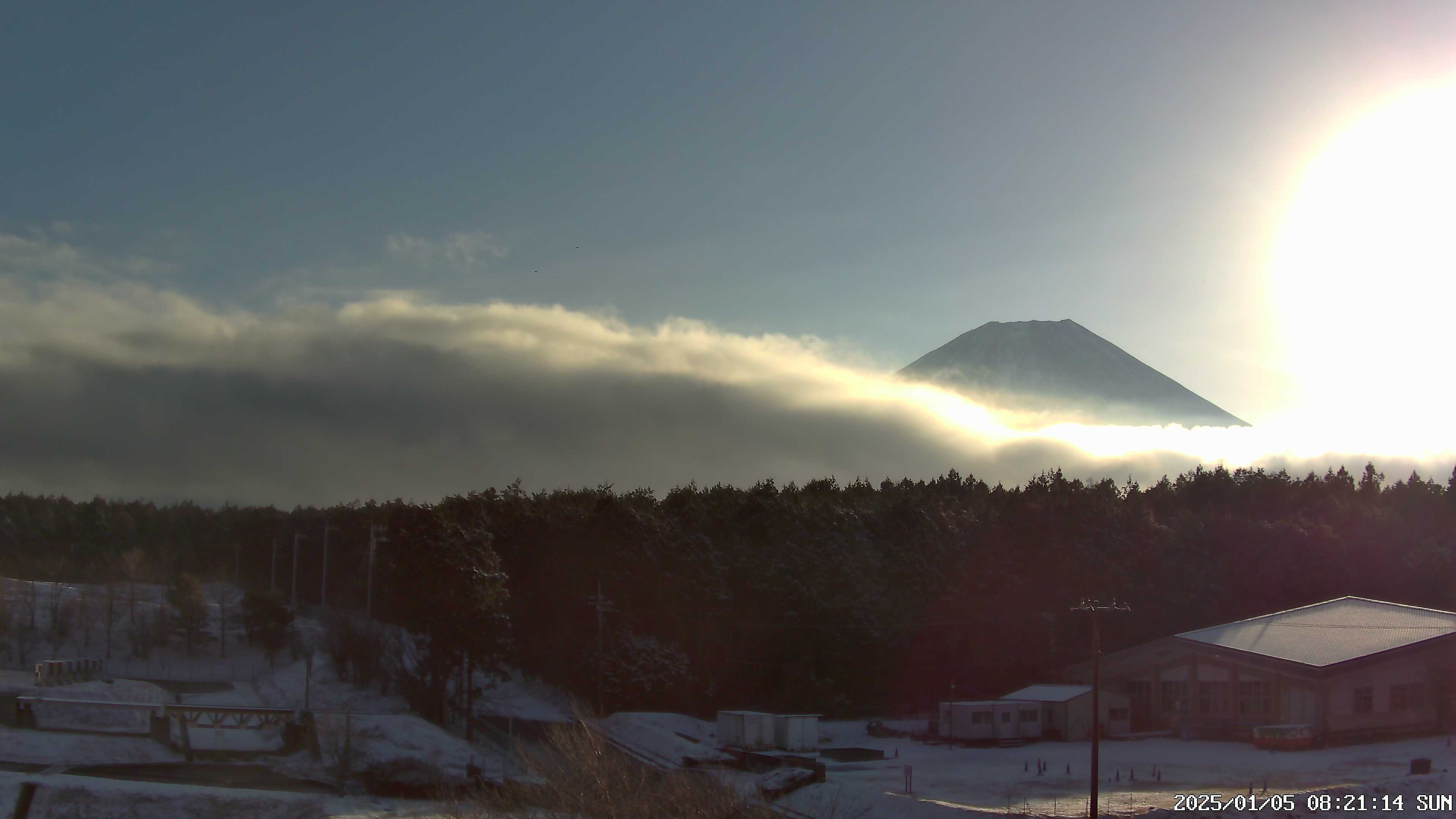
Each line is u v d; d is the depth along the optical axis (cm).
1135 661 9681
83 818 6000
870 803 5581
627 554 10281
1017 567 11869
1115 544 12075
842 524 11794
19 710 7775
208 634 12144
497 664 8988
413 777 6644
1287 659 8438
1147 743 8631
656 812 3541
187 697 9400
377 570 11788
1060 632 11456
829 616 10438
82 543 16812
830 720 10125
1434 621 9425
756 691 10400
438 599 8525
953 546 11875
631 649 9650
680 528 11369
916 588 11331
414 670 9644
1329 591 12725
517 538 10800
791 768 6234
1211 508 15288
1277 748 7906
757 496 12738
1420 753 7550
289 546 16212
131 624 11875
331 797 6400
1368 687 8425
